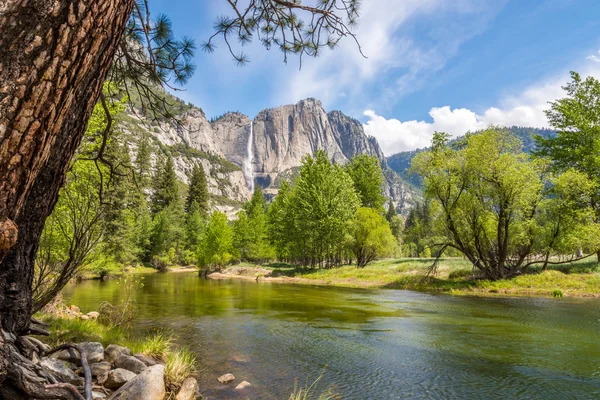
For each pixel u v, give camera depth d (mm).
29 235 2850
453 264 31953
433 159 24828
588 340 9203
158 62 5715
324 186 40344
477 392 5703
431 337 9547
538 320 12117
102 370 4910
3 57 1748
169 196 78938
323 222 38688
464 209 24188
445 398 5449
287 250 51531
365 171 52062
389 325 11258
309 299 18531
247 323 11430
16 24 1760
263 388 5750
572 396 5559
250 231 56594
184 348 8109
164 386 4547
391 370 6793
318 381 6141
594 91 27484
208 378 6188
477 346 8586
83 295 18312
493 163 22516
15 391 2477
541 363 7234
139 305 15367
